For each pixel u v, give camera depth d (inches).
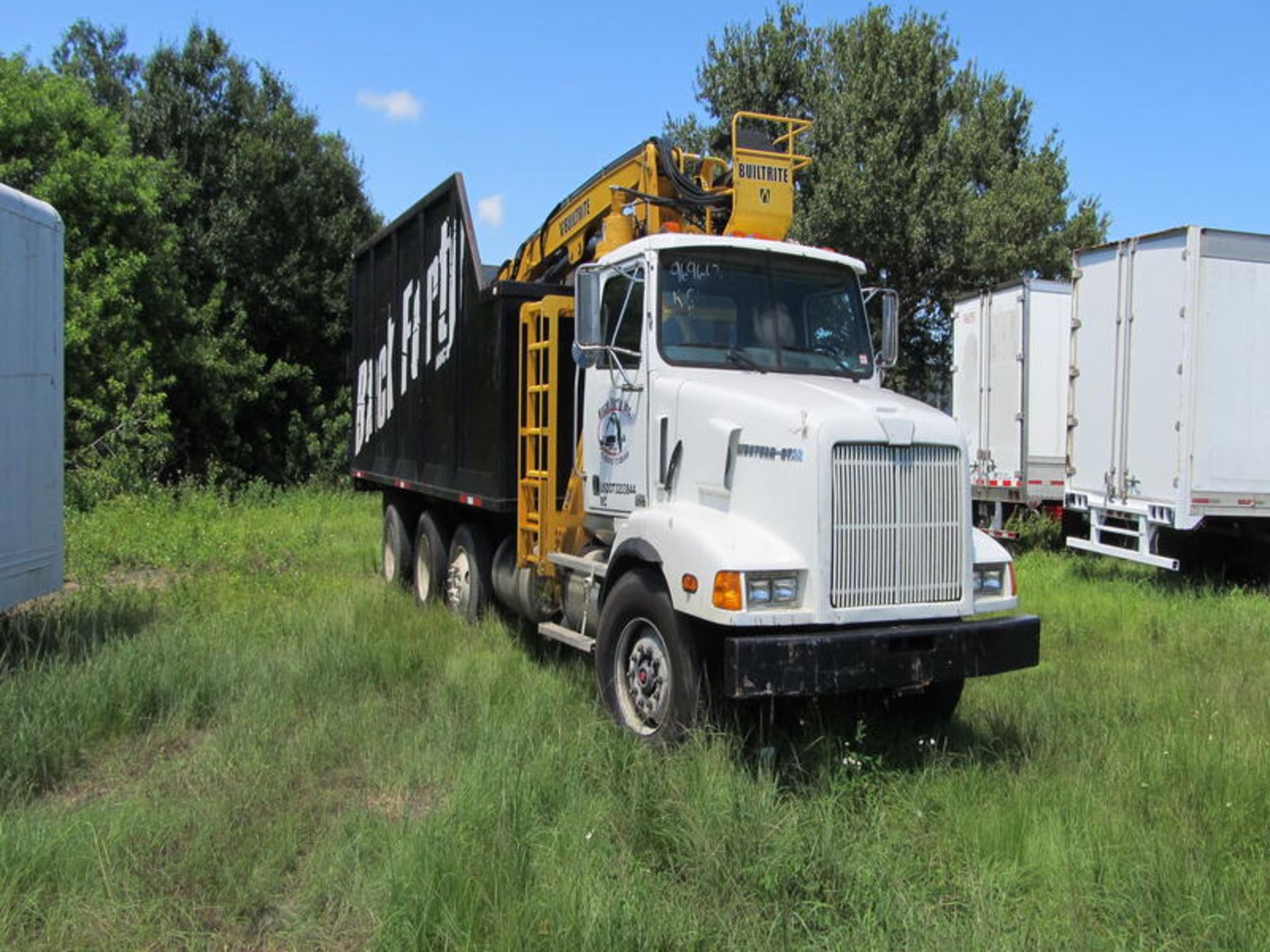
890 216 841.5
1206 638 332.2
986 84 1005.8
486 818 161.9
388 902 138.6
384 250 445.1
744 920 137.9
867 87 864.9
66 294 693.3
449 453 350.0
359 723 219.0
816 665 184.9
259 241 920.9
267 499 796.6
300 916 142.9
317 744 205.6
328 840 163.9
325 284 965.2
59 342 303.4
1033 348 562.9
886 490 196.4
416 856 146.6
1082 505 470.9
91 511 628.7
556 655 289.0
